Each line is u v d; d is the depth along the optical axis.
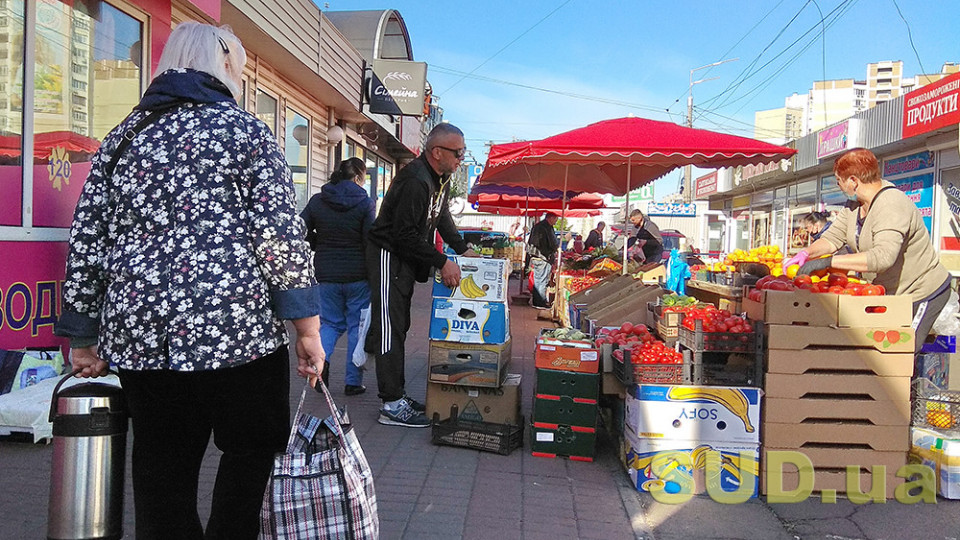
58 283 5.61
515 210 20.47
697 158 6.80
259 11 8.53
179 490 2.47
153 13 6.73
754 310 4.37
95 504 2.50
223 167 2.23
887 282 4.57
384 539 3.42
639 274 8.68
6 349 5.09
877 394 4.17
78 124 5.88
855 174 4.49
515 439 4.86
